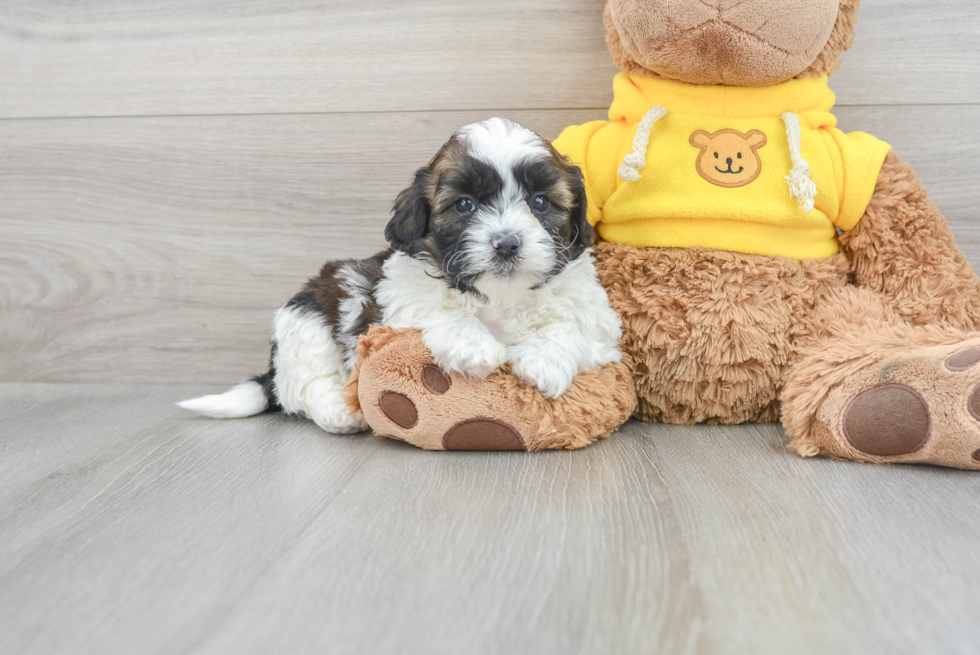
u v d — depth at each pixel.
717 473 0.46
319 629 0.33
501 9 0.64
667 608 0.34
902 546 0.38
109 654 0.32
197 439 0.55
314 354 0.56
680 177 0.55
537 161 0.50
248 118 0.67
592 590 0.35
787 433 0.50
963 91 0.62
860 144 0.56
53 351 0.71
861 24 0.62
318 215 0.68
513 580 0.36
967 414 0.44
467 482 0.46
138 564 0.38
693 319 0.54
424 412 0.50
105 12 0.67
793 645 0.32
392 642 0.32
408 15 0.65
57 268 0.70
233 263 0.69
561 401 0.51
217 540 0.40
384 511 0.42
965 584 0.35
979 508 0.41
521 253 0.49
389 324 0.53
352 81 0.66
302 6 0.66
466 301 0.52
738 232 0.55
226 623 0.34
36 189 0.69
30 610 0.35
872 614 0.33
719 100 0.56
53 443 0.54
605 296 0.55
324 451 0.52
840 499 0.42
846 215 0.56
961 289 0.54
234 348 0.70
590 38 0.64
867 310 0.53
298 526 0.41
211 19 0.66
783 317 0.54
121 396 0.67
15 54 0.68
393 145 0.67
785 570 0.36
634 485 0.45
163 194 0.69
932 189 0.63
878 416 0.46
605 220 0.58
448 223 0.50
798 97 0.56
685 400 0.56
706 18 0.51
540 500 0.43
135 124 0.68
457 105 0.66
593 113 0.65
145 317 0.70
